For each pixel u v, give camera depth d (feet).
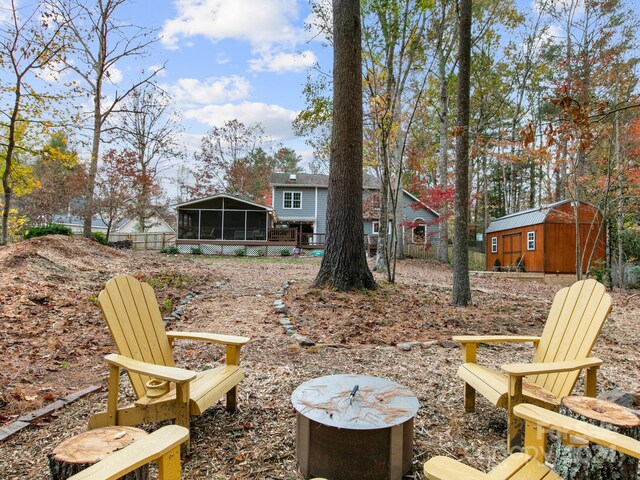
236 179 118.93
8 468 6.78
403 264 56.03
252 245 72.90
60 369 12.35
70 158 40.65
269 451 7.30
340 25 22.50
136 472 4.62
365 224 87.45
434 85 57.21
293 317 18.12
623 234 48.14
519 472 4.97
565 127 14.76
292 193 89.15
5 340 14.43
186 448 7.11
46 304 19.54
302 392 7.33
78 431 8.11
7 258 25.59
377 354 13.37
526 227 54.65
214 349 13.97
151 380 8.05
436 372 11.76
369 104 29.12
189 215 75.46
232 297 23.38
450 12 28.86
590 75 33.17
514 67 62.34
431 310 20.54
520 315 20.84
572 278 48.44
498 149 60.08
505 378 8.43
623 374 12.38
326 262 23.32
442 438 7.91
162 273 29.55
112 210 57.06
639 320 22.08
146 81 50.26
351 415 6.39
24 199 61.98
